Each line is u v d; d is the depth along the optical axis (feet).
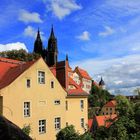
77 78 433.89
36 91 122.42
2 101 108.78
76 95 150.71
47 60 495.00
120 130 90.17
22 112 115.96
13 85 112.88
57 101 133.69
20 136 21.62
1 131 20.88
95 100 438.40
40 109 123.75
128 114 97.40
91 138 88.84
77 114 152.15
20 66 125.90
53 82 131.64
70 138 90.27
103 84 641.81
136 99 113.29
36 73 123.13
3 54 276.82
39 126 123.34
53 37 498.28
